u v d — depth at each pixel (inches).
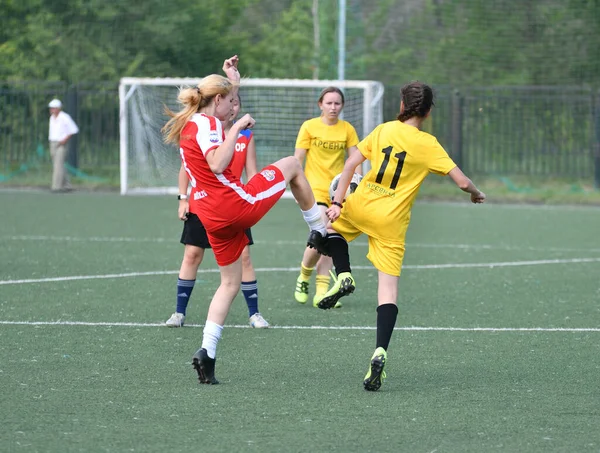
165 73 3885.3
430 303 1280.8
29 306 1206.9
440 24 3912.4
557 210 2829.7
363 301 1293.1
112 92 3417.8
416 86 850.1
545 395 809.5
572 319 1170.0
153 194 3117.6
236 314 1188.5
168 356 945.5
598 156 3336.6
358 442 674.2
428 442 676.1
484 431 704.4
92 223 2234.3
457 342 1031.0
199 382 840.3
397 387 835.4
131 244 1862.7
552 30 3769.7
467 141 3454.7
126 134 3157.0
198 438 679.1
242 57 4018.2
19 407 754.8
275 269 1576.0
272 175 841.5
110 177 3496.6
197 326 1103.0
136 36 3929.6
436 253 1825.8
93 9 3951.8
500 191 3316.9
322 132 1341.0
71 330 1065.5
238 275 838.5
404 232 853.8
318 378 864.3
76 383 834.2
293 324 1125.1
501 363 931.3
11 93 3523.6
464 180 841.5
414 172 846.5
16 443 663.8
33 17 3956.7
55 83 3459.6
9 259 1631.4
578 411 760.3
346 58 3909.9
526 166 3506.4
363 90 3093.0
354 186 987.9
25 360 918.4
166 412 745.6
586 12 3737.7
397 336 1061.1
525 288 1412.4
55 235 1993.1
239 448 657.6
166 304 1240.2
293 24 4185.5
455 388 832.3
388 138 848.9
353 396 801.6
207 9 4023.1
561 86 3491.6
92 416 732.0
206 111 844.0
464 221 2470.5
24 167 3555.6
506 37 3818.9
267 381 851.4
